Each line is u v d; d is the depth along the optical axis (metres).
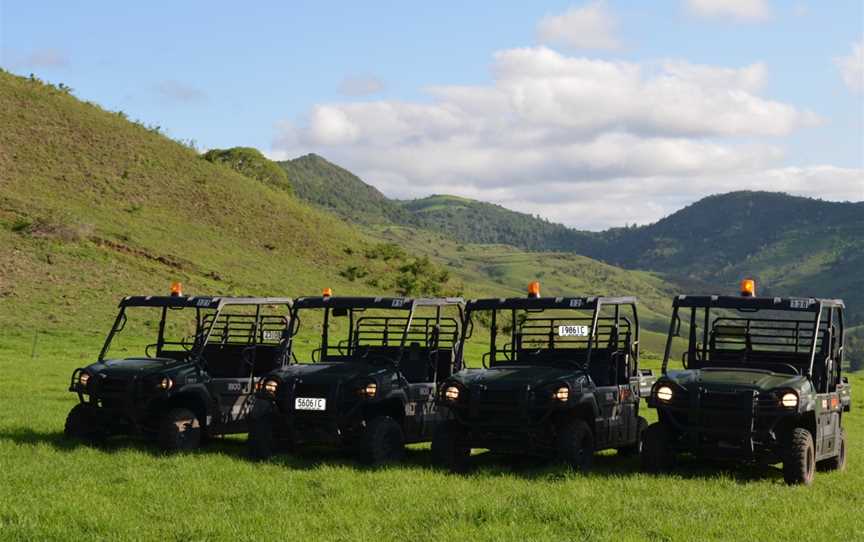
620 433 13.24
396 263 96.50
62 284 53.31
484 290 111.94
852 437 19.27
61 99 98.12
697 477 11.66
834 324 13.22
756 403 11.27
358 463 12.62
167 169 93.62
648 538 8.47
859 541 8.48
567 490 10.49
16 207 66.62
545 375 12.27
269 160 124.19
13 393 21.91
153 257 65.56
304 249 87.88
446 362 14.15
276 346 14.91
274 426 12.97
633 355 13.84
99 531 8.62
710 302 12.90
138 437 14.36
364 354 14.27
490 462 13.09
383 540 8.34
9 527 8.53
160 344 15.04
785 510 9.61
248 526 8.77
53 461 12.23
